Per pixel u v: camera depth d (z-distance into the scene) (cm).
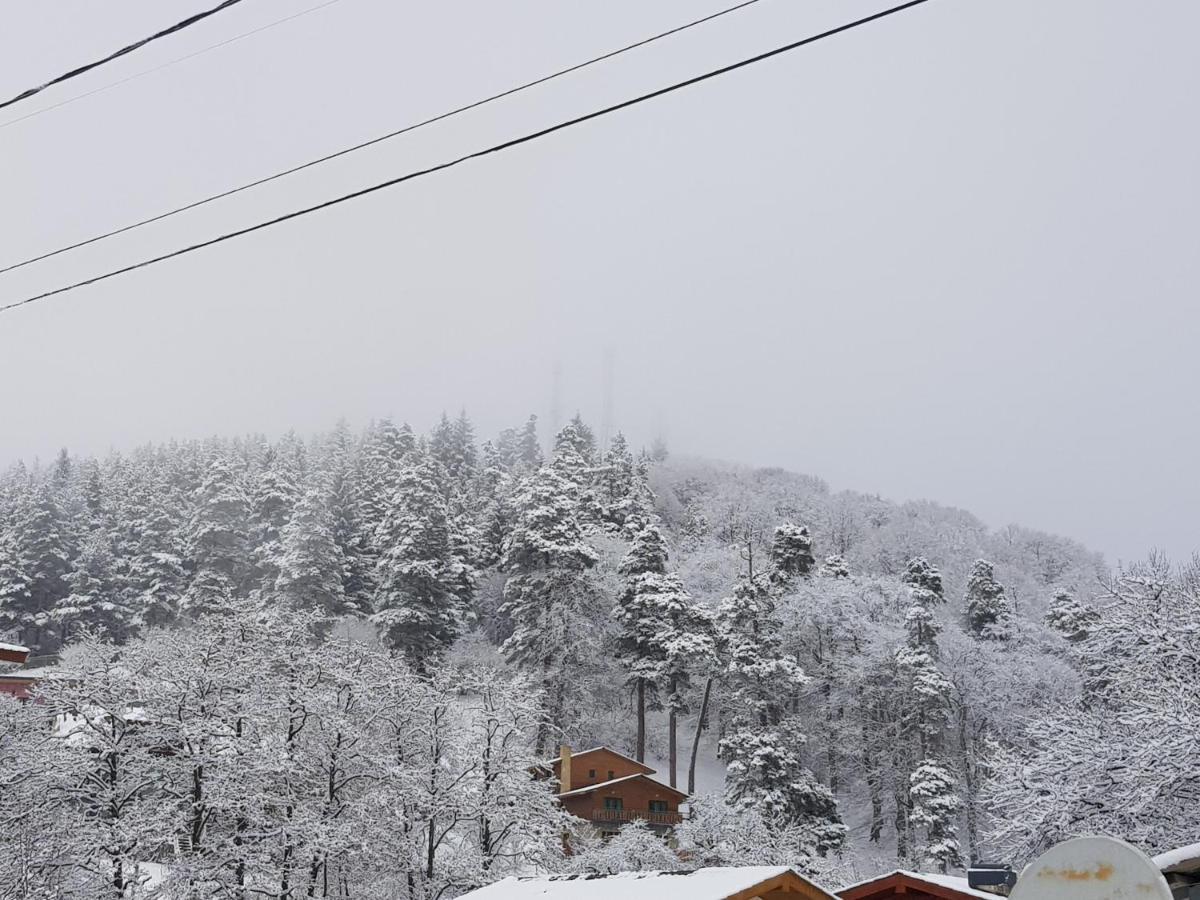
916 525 12281
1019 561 11906
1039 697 5959
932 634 6209
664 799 4822
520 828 3403
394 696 3500
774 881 1394
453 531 7225
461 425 11750
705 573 8469
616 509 8831
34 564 7644
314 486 7925
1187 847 912
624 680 6550
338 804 3184
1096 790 2408
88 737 2866
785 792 5138
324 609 6581
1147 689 2473
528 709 3653
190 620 6825
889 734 6031
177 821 2733
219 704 3052
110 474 11156
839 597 6869
